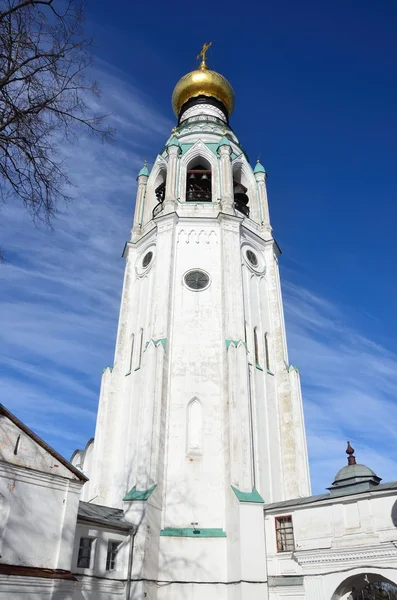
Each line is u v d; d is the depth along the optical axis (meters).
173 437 33.41
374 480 28.00
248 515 29.19
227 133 52.69
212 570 28.72
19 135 14.86
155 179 50.75
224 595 28.02
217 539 29.72
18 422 22.06
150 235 45.12
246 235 44.91
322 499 27.67
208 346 37.19
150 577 27.36
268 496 33.47
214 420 34.22
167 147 50.00
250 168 51.44
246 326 39.53
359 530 25.83
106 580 25.75
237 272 40.34
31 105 15.05
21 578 19.62
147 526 28.48
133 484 32.47
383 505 25.58
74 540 24.78
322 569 26.47
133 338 41.50
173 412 34.38
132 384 38.41
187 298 39.38
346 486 27.86
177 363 36.41
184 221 43.28
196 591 28.00
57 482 22.77
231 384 34.38
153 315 38.22
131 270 45.81
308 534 27.58
